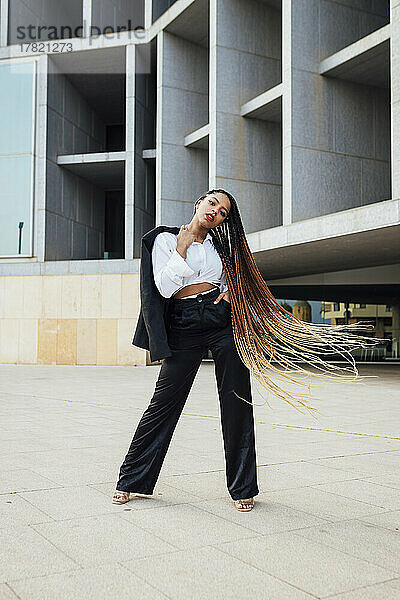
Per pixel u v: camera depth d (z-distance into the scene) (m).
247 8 21.75
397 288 22.81
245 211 21.25
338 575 2.85
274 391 3.98
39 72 24.88
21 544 3.22
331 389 12.84
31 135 24.61
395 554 3.13
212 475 4.86
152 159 25.83
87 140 28.83
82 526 3.54
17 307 22.19
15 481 4.61
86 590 2.66
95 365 21.45
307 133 18.17
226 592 2.66
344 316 23.14
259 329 3.99
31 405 9.89
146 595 2.62
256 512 3.86
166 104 24.11
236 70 21.42
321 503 4.08
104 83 27.17
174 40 24.34
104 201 30.16
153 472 4.10
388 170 19.27
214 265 4.05
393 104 13.59
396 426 7.64
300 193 17.95
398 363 22.47
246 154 21.42
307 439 6.64
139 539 3.32
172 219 23.88
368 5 19.30
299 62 18.20
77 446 6.12
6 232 24.56
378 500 4.16
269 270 21.09
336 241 14.90
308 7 18.42
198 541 3.30
